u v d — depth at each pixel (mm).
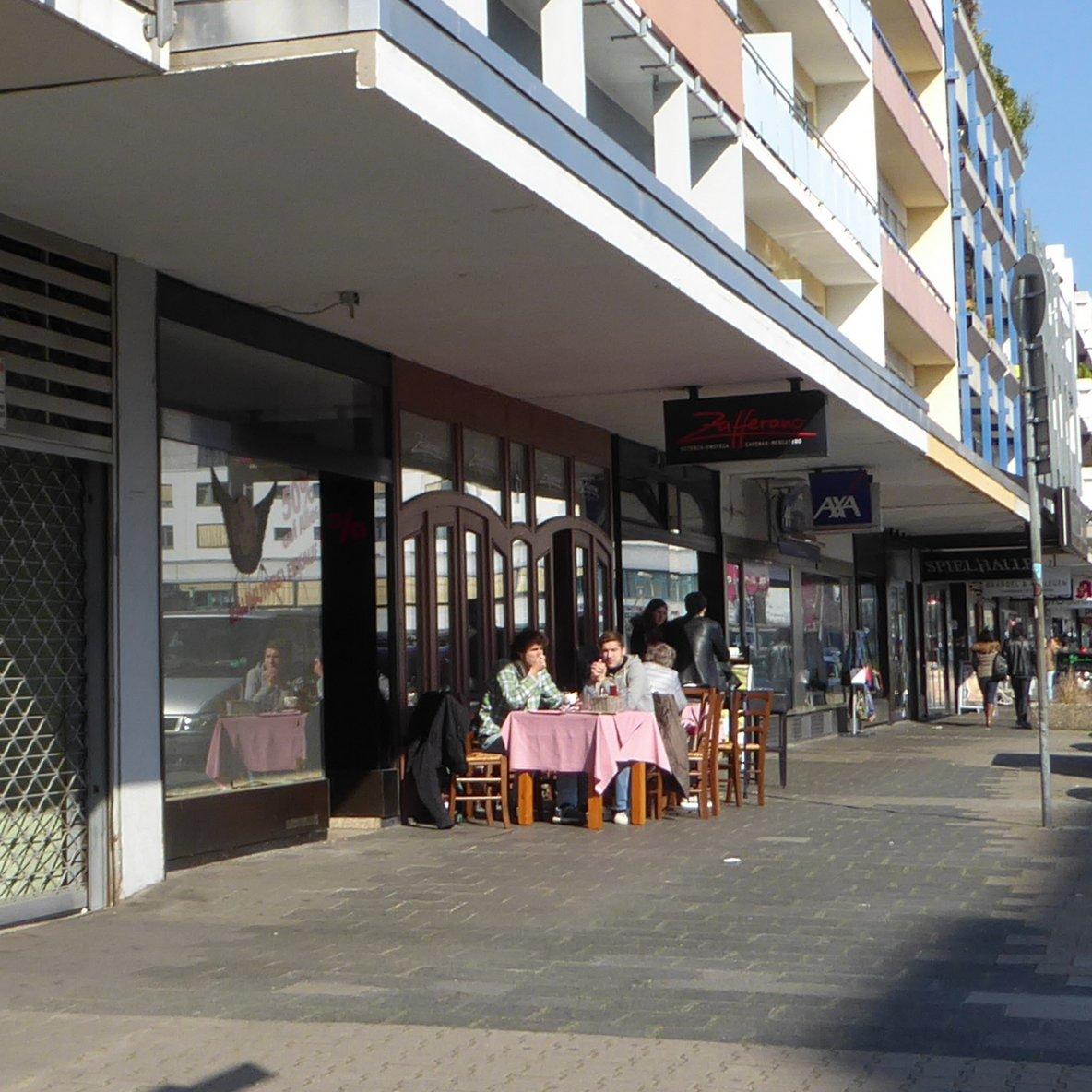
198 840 11562
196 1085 6047
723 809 15336
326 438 13344
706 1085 5871
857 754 23906
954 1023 6766
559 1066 6160
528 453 17297
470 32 8633
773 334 14508
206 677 11867
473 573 15992
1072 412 51562
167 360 11258
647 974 7832
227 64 7504
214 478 12008
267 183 9086
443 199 9508
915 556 37688
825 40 24281
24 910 9625
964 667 41500
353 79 7594
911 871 11031
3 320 9555
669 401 16391
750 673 22328
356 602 14102
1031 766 20859
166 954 8641
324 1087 5969
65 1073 6262
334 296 11961
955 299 35906
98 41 7184
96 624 10367
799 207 21188
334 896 10352
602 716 13492
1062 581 47188
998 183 45281
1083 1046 6359
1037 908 9516
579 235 10391
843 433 19859
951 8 35781
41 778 9930
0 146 8406
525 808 14078
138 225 9875
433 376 15141
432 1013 7086
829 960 8109
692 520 22500
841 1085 5824
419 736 14062
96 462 10383
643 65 15438
